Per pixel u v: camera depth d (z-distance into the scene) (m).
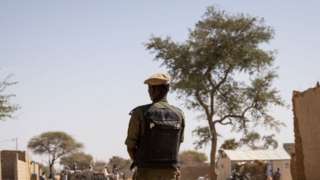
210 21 45.81
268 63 46.00
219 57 45.53
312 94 25.17
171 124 6.88
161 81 6.98
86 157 101.50
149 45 46.38
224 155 57.50
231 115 47.44
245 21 45.53
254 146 61.31
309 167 25.75
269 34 46.00
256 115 47.53
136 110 6.93
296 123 26.88
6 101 33.94
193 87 45.22
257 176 47.66
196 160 109.50
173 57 45.75
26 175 63.56
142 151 6.86
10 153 56.69
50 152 101.12
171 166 6.88
